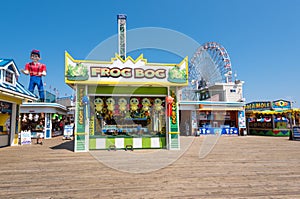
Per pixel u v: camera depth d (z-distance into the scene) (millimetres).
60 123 20078
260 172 5035
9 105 11219
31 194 3623
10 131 11219
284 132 17609
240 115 18547
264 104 19906
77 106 8648
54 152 8359
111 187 3969
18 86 11320
